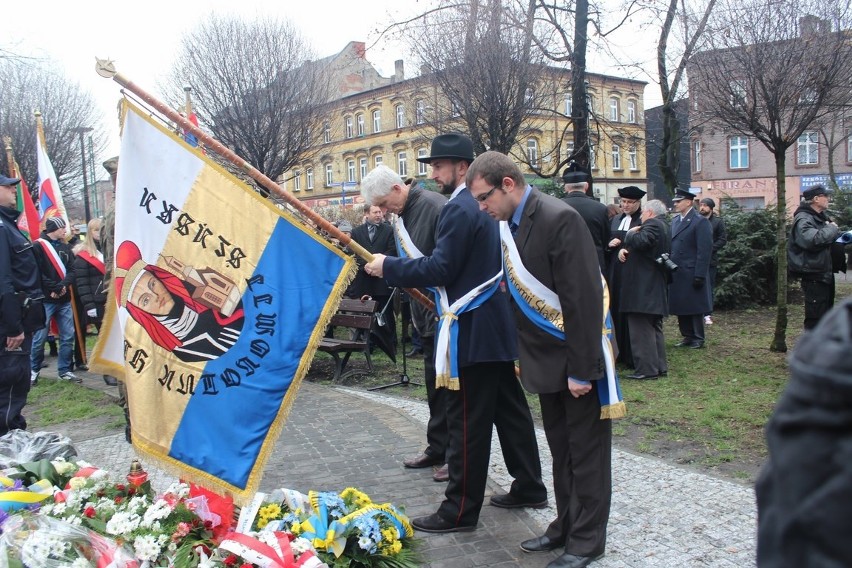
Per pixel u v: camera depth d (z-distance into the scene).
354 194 38.47
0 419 5.07
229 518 2.95
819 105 6.74
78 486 3.19
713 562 3.21
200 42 16.52
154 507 2.92
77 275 8.23
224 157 2.99
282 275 3.04
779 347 7.87
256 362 2.98
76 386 8.05
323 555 2.89
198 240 2.97
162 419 2.88
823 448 0.83
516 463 3.92
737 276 11.23
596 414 3.12
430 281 3.42
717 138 24.91
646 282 6.72
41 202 11.14
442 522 3.64
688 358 7.80
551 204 3.09
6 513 2.98
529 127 11.71
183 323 2.94
